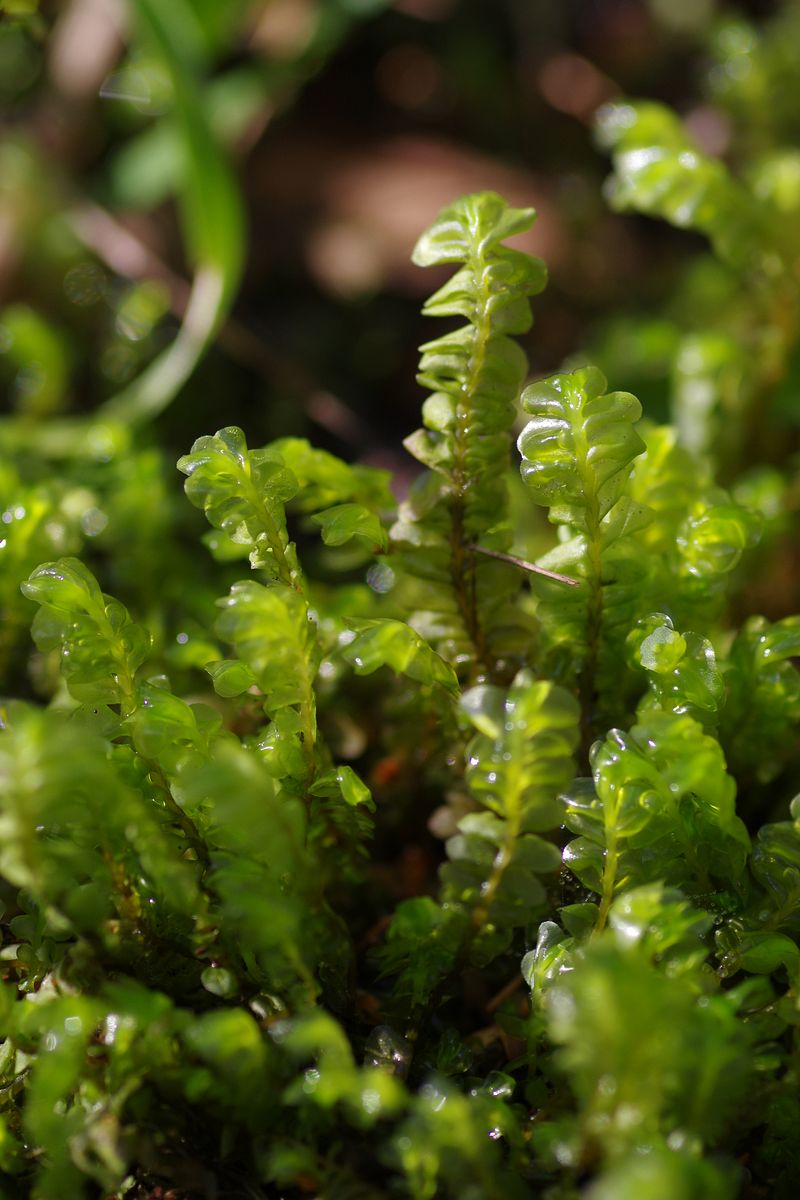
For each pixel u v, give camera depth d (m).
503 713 0.18
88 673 0.19
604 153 0.37
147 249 0.30
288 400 0.27
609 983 0.17
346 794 0.19
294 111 0.36
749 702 0.20
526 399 0.19
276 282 0.32
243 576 0.23
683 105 0.39
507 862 0.19
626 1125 0.18
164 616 0.23
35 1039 0.19
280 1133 0.18
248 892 0.18
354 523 0.20
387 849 0.21
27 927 0.19
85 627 0.19
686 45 0.40
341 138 0.36
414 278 0.31
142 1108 0.18
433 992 0.19
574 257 0.33
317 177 0.34
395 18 0.39
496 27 0.40
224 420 0.27
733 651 0.20
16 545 0.21
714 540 0.20
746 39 0.29
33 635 0.19
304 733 0.19
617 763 0.19
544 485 0.19
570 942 0.19
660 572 0.20
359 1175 0.18
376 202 0.33
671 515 0.21
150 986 0.19
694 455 0.22
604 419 0.19
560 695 0.18
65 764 0.18
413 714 0.21
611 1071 0.17
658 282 0.33
